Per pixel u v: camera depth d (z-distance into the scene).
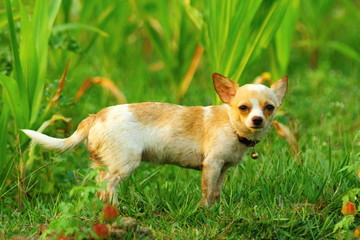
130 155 9.50
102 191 9.62
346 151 11.64
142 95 16.33
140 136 9.59
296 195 10.39
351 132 13.95
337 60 21.98
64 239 7.90
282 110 14.01
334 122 14.07
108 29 18.69
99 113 9.77
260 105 9.31
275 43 15.45
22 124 11.07
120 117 9.55
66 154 12.58
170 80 17.89
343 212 8.88
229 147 9.70
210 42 12.97
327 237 9.33
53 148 9.80
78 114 14.78
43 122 11.81
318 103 16.38
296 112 15.88
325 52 21.98
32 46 11.06
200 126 9.77
